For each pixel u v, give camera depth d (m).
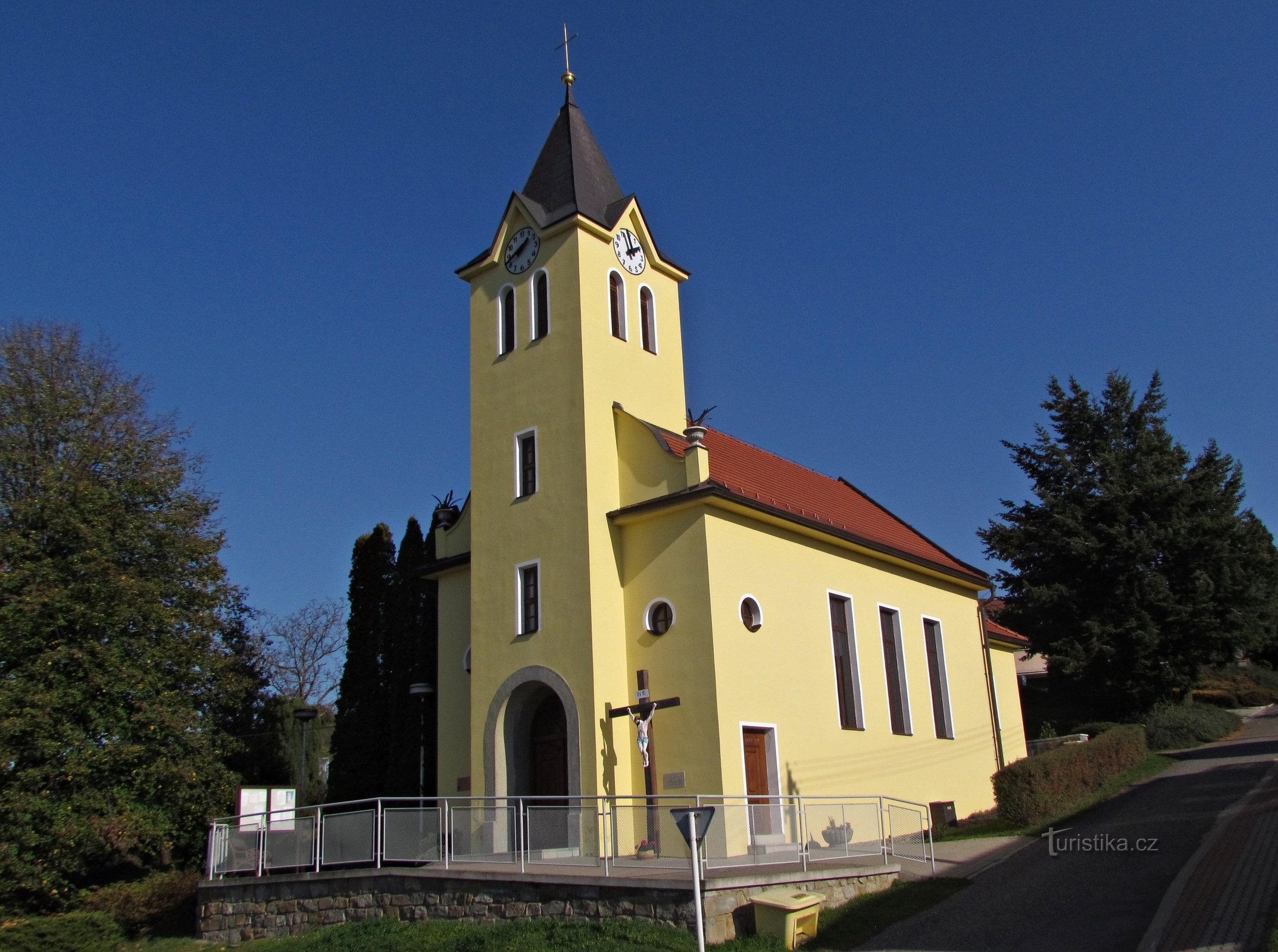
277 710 34.97
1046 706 48.31
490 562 24.52
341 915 18.33
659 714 21.89
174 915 22.91
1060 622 45.31
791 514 24.27
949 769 29.80
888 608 28.67
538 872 16.27
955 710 31.06
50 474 27.00
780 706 22.92
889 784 26.42
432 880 17.25
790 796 18.94
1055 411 49.75
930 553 32.91
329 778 31.00
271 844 20.58
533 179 27.36
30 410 30.25
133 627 26.16
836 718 24.81
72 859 23.25
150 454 30.31
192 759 26.08
